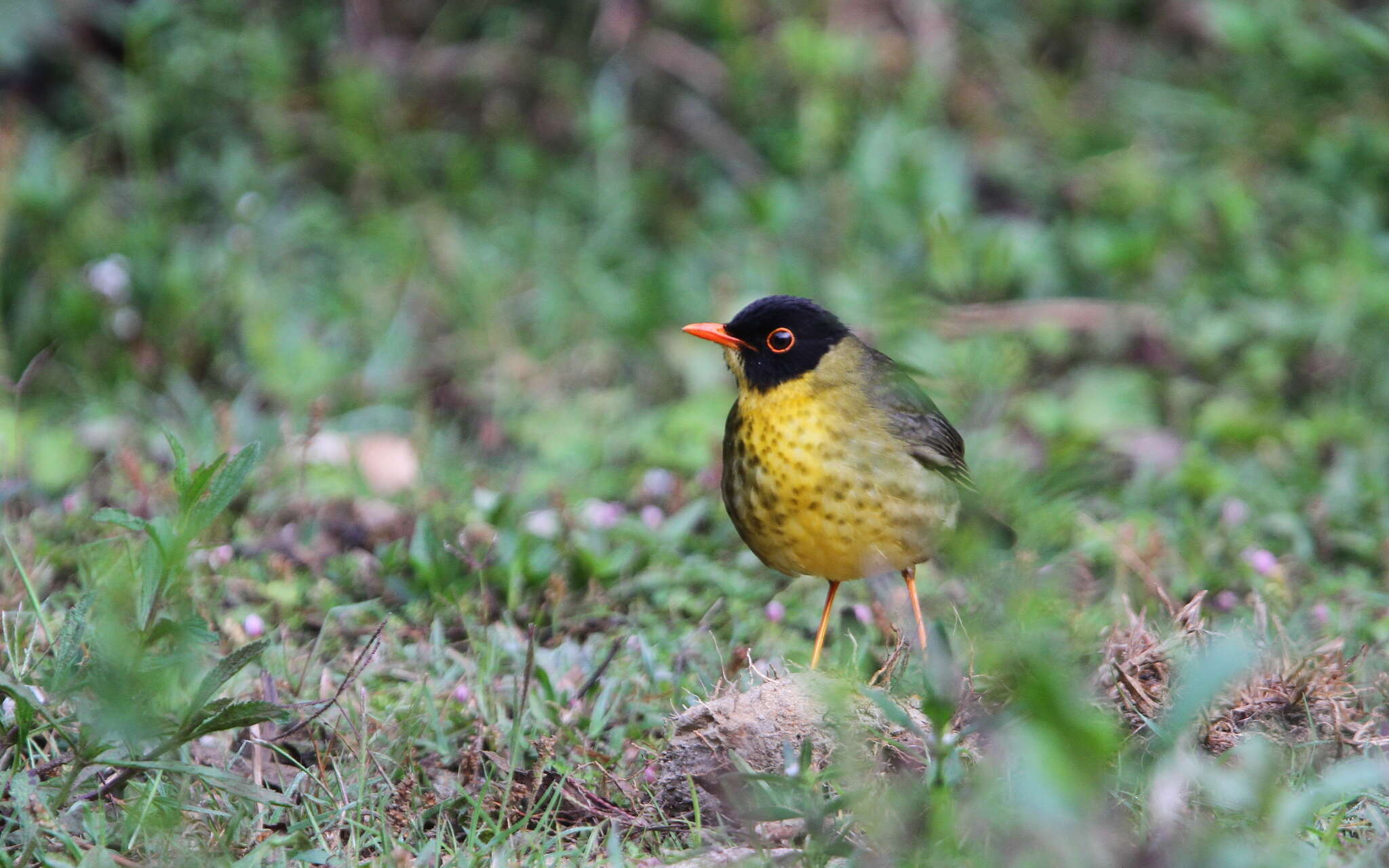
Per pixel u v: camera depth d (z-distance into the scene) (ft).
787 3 59.26
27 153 52.16
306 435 39.88
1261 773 21.52
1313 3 60.03
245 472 23.61
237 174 53.67
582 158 57.21
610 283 52.70
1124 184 55.47
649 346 50.49
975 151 57.36
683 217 55.57
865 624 33.12
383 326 50.78
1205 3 61.00
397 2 59.36
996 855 21.70
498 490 41.11
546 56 59.06
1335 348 49.14
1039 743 18.57
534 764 25.75
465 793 25.09
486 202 55.06
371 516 38.63
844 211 53.67
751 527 30.78
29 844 21.91
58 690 23.73
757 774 23.84
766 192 53.88
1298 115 57.88
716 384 48.62
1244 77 59.52
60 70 56.24
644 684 30.09
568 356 50.03
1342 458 42.93
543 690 29.25
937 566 36.40
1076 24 61.31
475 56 58.34
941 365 44.93
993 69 59.67
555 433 45.68
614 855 23.43
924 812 22.77
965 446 38.73
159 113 54.80
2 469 40.24
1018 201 56.70
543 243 53.93
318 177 55.93
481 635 31.73
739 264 53.16
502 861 23.18
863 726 25.31
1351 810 24.36
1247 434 44.62
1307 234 54.13
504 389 48.19
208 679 23.15
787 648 32.48
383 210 54.60
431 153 56.70
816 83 56.95
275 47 55.98
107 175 55.67
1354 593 34.30
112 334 48.26
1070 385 48.62
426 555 33.53
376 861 23.32
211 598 33.32
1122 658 27.81
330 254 53.47
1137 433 45.44
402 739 27.04
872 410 30.27
